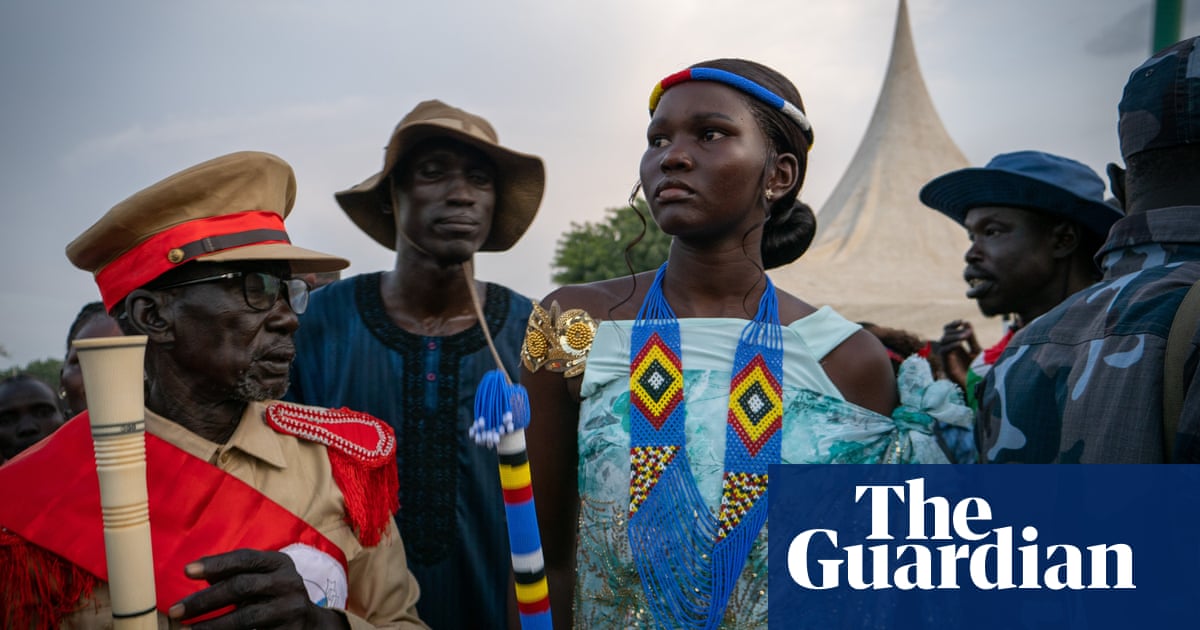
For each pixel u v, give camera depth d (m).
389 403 2.76
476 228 2.82
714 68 1.73
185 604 1.39
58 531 1.61
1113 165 2.09
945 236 32.03
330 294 2.95
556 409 1.83
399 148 2.78
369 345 2.81
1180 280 1.55
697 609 1.62
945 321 24.64
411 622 1.91
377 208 3.23
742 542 1.62
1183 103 1.61
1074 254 2.92
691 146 1.68
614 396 1.73
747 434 1.66
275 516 1.75
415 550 2.68
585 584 1.73
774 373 1.69
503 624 2.69
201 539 1.69
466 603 2.69
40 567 1.59
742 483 1.64
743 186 1.67
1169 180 1.67
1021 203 2.89
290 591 1.48
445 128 2.70
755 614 1.64
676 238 1.78
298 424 1.90
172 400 1.77
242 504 1.73
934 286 28.67
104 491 1.22
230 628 1.43
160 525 1.68
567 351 1.78
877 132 35.25
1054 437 1.63
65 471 1.66
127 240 1.69
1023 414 1.69
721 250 1.76
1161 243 1.65
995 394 1.78
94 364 1.21
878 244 31.61
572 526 1.92
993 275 3.00
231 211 1.74
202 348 1.71
